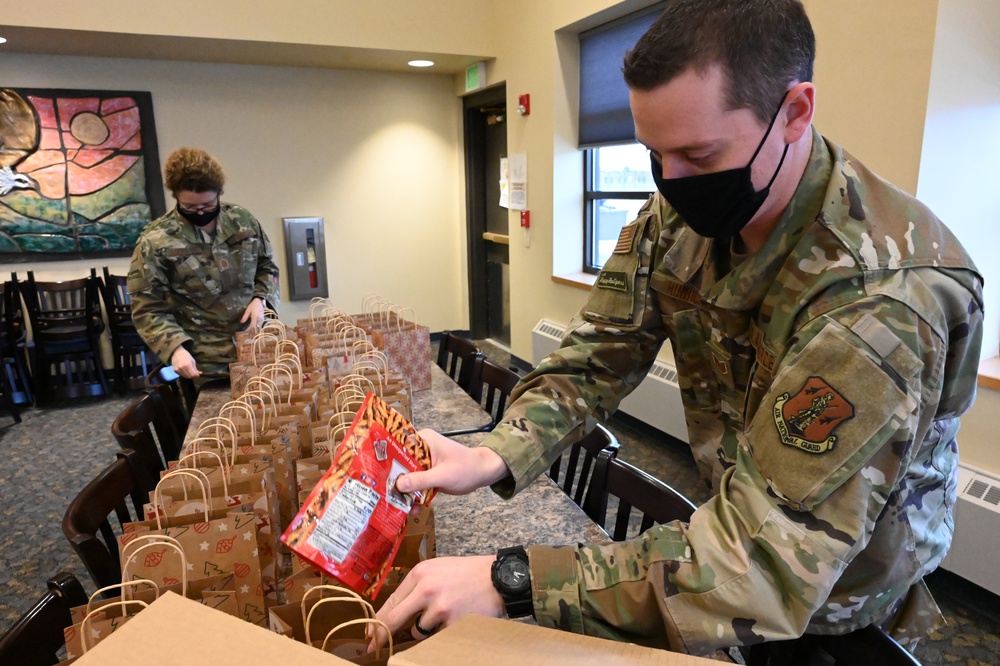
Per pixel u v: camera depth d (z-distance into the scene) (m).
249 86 4.72
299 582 0.83
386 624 0.68
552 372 1.04
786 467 0.65
